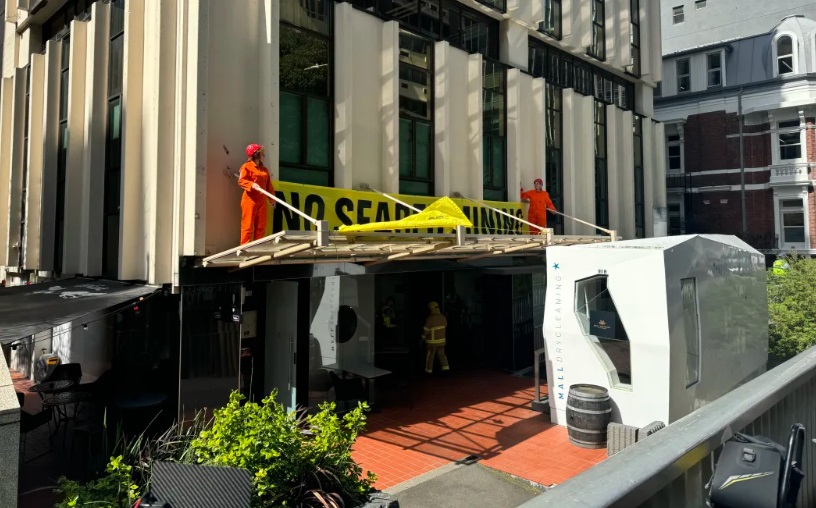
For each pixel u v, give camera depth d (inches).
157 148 329.7
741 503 91.7
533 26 605.6
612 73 772.0
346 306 423.2
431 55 487.2
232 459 158.7
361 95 430.6
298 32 387.9
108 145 402.0
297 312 373.4
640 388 342.6
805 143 1046.4
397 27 445.7
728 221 1128.8
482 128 529.3
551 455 331.6
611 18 729.6
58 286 371.6
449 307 605.3
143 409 331.3
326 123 408.2
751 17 1280.8
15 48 601.0
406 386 501.7
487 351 584.1
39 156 495.2
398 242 333.1
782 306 547.8
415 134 471.8
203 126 326.3
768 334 502.9
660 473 73.0
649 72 817.5
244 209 326.3
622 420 350.6
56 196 469.4
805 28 1061.1
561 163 643.5
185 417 313.3
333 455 180.9
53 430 353.4
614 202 713.0
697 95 1162.0
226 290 337.1
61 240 458.3
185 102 331.0
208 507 139.3
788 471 94.7
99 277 399.5
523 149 583.2
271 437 164.7
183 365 314.7
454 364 594.2
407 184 465.7
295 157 386.6
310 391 397.7
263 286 394.9
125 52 358.6
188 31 332.8
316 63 400.5
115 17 400.2
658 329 336.5
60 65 475.2
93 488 164.1
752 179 1102.4
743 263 448.1
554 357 389.4
